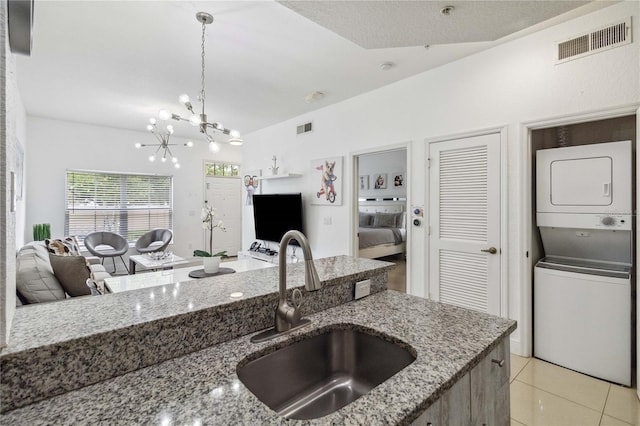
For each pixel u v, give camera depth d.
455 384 0.89
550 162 2.65
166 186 6.59
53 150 5.31
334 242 4.43
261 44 2.78
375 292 1.59
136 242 5.98
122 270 5.97
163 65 3.20
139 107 4.59
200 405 0.70
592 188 2.45
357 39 2.32
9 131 0.69
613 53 2.25
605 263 2.58
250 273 1.50
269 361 1.02
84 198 5.64
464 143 3.04
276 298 1.16
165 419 0.65
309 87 3.79
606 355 2.33
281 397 1.05
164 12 2.33
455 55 2.98
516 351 2.73
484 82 2.90
